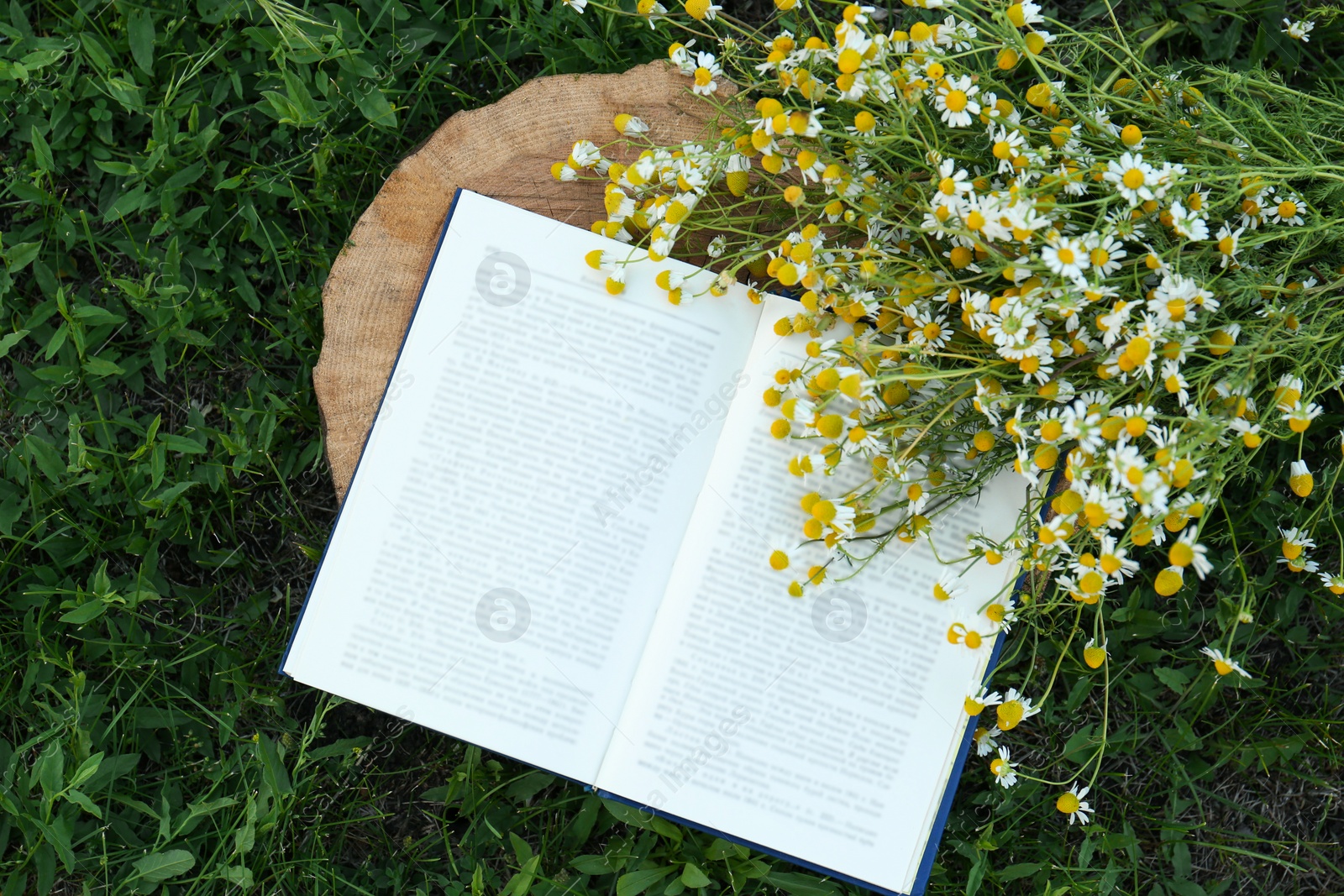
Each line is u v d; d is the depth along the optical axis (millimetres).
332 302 828
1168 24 793
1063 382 746
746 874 854
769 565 810
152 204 890
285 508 907
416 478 817
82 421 893
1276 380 787
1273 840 897
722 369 813
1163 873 888
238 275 899
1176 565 726
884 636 812
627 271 813
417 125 915
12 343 872
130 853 865
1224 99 876
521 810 882
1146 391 752
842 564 809
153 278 890
